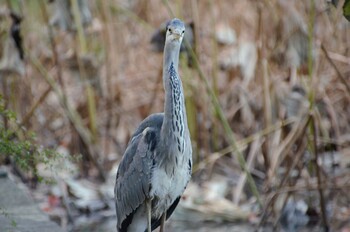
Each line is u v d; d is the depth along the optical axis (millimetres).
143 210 8742
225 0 15523
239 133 14586
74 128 13883
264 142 13586
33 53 15328
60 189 12867
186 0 16109
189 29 13102
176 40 8273
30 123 14609
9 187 10852
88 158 14250
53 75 15609
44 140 14664
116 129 15250
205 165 14148
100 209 12773
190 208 12672
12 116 8602
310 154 12500
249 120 14492
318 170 11773
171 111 8320
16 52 12805
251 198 13508
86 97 15438
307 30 13023
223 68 15273
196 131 14094
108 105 14727
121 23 16047
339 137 13680
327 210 12852
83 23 13703
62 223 12180
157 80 14781
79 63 13969
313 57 13609
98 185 13625
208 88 12531
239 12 15297
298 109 13102
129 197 8688
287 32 13016
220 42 15266
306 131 12461
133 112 15641
